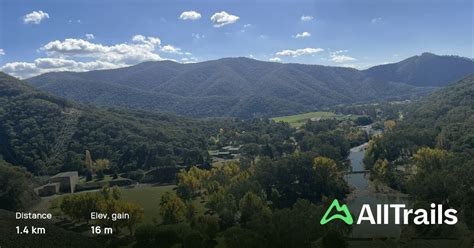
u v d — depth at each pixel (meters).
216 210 134.75
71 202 126.56
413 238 110.06
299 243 100.25
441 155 172.12
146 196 165.50
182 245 105.06
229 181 170.25
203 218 116.81
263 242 99.12
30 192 162.12
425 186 136.62
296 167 170.50
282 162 174.38
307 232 103.00
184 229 110.75
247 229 107.94
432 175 140.38
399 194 164.38
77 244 108.00
